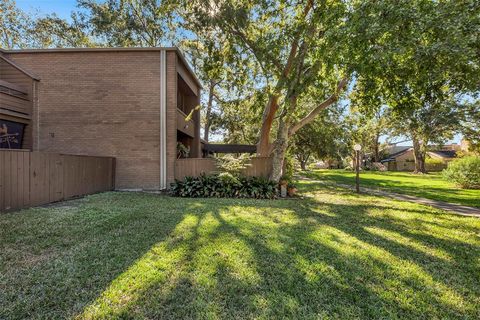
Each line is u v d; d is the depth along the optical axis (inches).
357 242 157.0
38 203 242.4
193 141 569.3
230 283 102.3
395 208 281.9
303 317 83.2
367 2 227.8
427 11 202.8
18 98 350.9
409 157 1642.5
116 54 389.7
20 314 80.4
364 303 92.0
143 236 155.6
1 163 204.8
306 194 402.9
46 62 386.9
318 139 765.3
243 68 414.3
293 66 363.3
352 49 240.2
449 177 568.1
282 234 168.1
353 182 629.0
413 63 229.9
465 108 591.8
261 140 456.1
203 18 353.1
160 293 93.8
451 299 97.0
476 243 162.2
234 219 206.2
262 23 391.5
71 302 87.1
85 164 316.8
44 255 124.4
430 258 135.3
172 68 392.5
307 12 345.1
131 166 388.5
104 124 388.5
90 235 155.3
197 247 139.0
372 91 300.0
